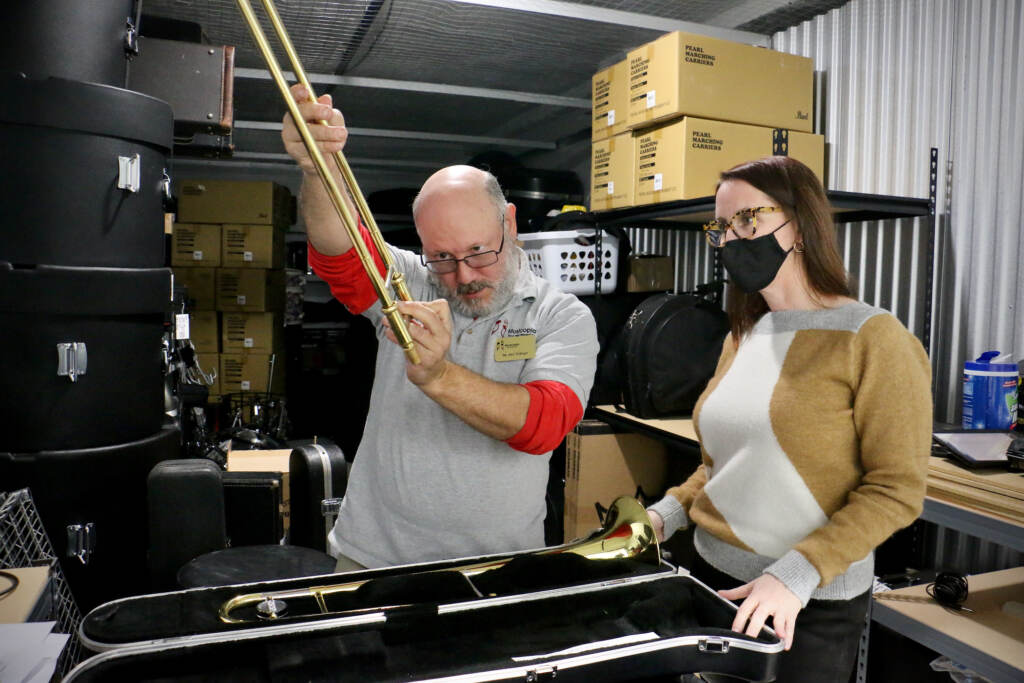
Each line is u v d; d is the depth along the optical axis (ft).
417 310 3.02
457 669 2.58
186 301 10.67
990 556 7.32
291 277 20.92
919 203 8.00
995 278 7.55
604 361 10.27
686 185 8.39
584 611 3.07
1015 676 4.67
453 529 4.17
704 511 4.53
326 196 3.76
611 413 9.65
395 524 4.25
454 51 13.33
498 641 2.80
